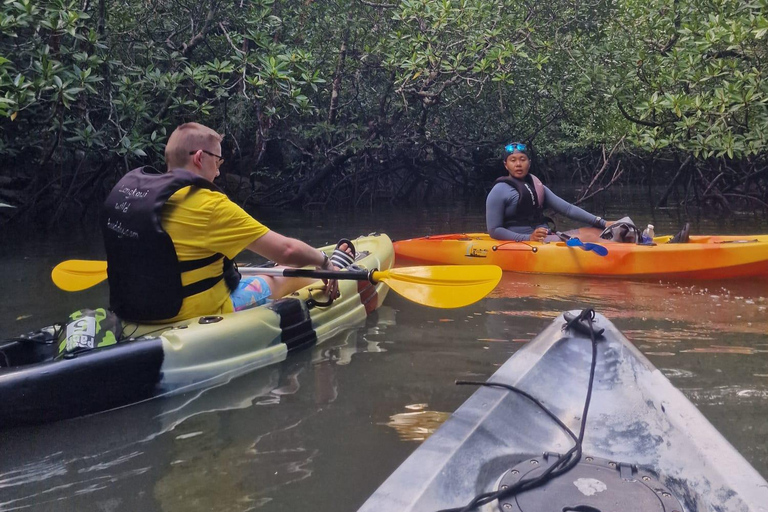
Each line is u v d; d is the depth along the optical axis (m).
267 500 1.61
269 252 2.61
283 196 10.59
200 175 2.59
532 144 12.74
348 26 8.70
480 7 7.57
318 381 2.45
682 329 3.05
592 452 1.54
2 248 5.73
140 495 1.64
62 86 5.14
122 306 2.54
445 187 14.20
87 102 6.84
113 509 1.58
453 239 5.16
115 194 2.53
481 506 1.28
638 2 8.16
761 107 6.81
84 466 1.80
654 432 1.56
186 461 1.82
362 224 7.70
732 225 7.26
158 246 2.42
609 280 4.28
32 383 2.03
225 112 8.15
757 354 2.65
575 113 10.36
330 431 2.00
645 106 6.91
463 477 1.34
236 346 2.56
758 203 9.52
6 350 2.31
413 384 2.40
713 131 6.67
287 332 2.80
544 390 1.79
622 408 1.71
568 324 2.07
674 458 1.45
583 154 16.67
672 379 2.38
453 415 1.58
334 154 9.96
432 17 7.84
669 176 15.13
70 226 7.46
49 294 3.88
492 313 3.44
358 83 10.09
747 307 3.46
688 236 4.45
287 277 3.08
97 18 6.89
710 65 6.84
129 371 2.23
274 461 1.81
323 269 2.91
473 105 11.20
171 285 2.48
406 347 2.86
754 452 1.80
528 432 1.62
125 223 2.45
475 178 13.23
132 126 6.64
